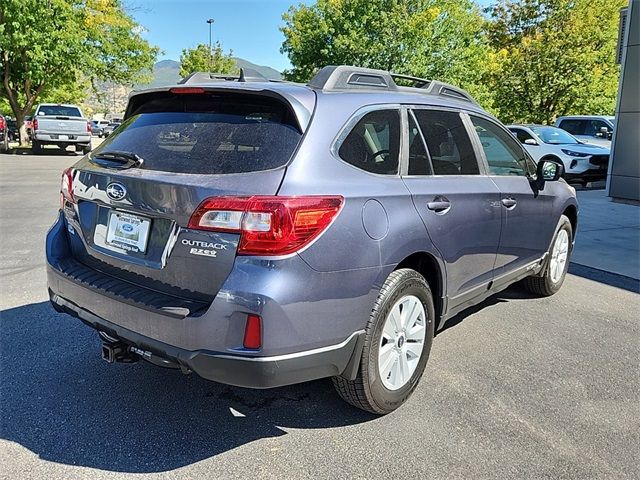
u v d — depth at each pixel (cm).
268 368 235
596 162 1335
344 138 275
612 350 397
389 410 300
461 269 348
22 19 1975
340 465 258
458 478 250
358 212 262
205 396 318
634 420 303
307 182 247
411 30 2281
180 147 272
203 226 240
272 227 232
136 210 265
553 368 365
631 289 551
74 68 2227
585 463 263
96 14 2309
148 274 264
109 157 292
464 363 369
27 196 999
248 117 272
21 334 391
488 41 2761
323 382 340
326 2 2575
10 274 527
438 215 314
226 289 233
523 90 2712
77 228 310
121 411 300
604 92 2605
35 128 2020
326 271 247
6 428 279
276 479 247
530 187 433
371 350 276
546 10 2664
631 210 1019
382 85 327
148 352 257
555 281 517
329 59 2558
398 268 294
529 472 255
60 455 259
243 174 246
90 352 368
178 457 261
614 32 2533
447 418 300
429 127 338
